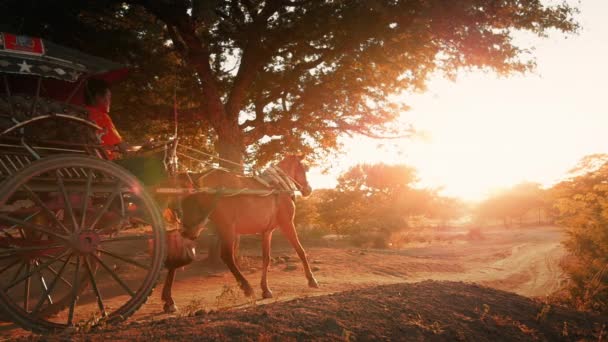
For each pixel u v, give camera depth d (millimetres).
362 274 16391
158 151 6543
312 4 14586
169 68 15852
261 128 17625
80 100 6492
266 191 8844
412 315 5305
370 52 14812
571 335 5973
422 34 14078
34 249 5016
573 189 13375
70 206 5172
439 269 19391
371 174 62156
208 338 4016
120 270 13008
